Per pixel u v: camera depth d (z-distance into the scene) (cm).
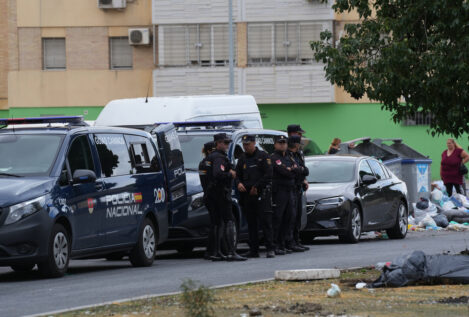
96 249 2384
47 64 7575
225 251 2772
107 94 7544
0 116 7681
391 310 1483
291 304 1569
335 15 7362
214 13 7406
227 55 7431
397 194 3734
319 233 3394
